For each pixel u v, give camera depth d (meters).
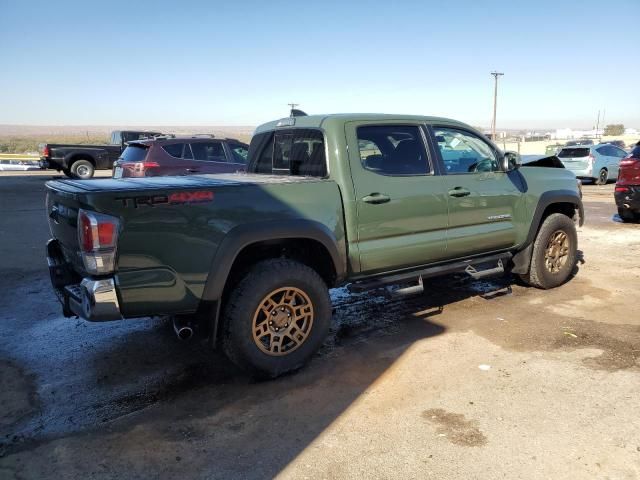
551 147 27.45
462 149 5.11
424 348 4.39
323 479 2.73
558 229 5.93
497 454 2.89
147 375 4.02
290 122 4.75
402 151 4.63
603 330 4.70
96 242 3.16
